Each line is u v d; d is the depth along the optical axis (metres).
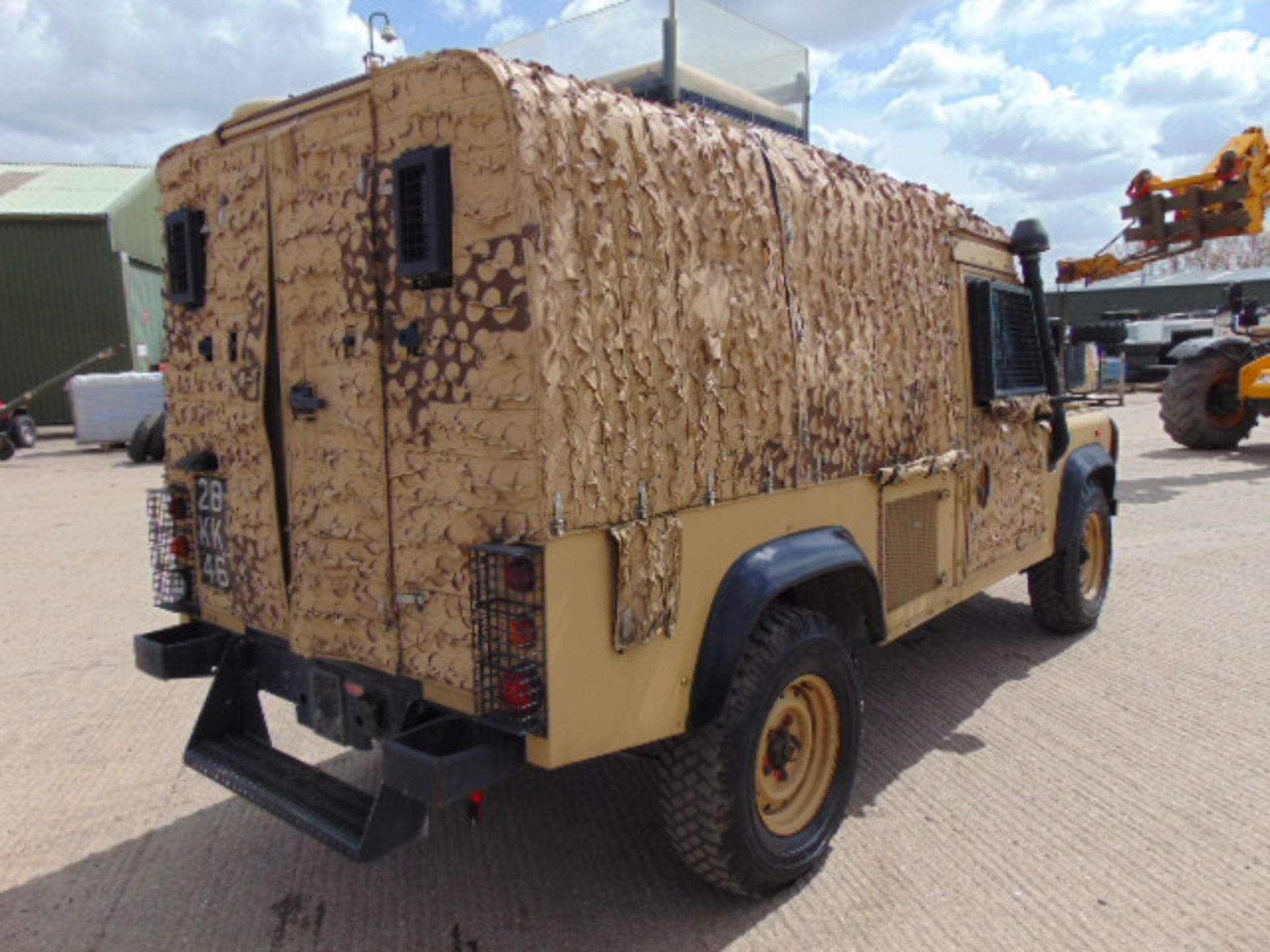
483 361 2.40
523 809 3.81
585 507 2.45
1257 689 4.86
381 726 2.83
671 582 2.70
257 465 3.13
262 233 2.99
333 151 2.71
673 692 2.76
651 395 2.63
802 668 3.10
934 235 4.09
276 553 3.11
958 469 4.23
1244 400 12.55
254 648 3.38
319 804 2.88
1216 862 3.30
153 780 4.11
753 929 2.98
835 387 3.41
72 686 5.23
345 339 2.73
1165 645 5.57
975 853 3.39
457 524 2.52
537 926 3.03
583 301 2.42
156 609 6.72
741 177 2.96
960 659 5.43
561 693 2.43
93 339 23.14
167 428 3.57
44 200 23.42
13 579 7.60
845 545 3.34
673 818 2.91
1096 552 6.04
